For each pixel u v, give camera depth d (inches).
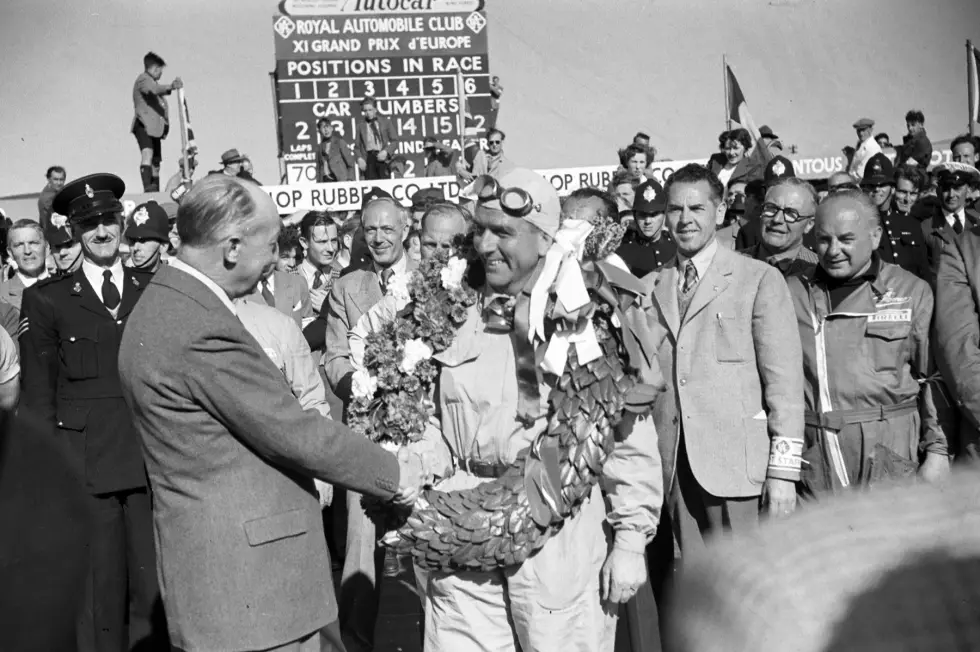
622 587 149.4
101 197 228.2
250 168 506.3
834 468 199.9
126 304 228.1
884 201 343.3
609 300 150.9
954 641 134.0
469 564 146.6
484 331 153.3
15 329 312.7
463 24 678.5
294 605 137.8
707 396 193.2
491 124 623.5
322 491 220.4
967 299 201.9
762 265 196.9
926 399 204.5
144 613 225.9
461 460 153.9
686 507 195.6
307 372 209.5
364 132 616.7
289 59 649.6
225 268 139.9
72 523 117.6
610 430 147.3
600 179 502.3
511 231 147.9
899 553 140.5
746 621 152.7
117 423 223.5
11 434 118.8
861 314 201.0
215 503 135.1
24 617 111.9
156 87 529.3
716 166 432.8
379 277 251.1
